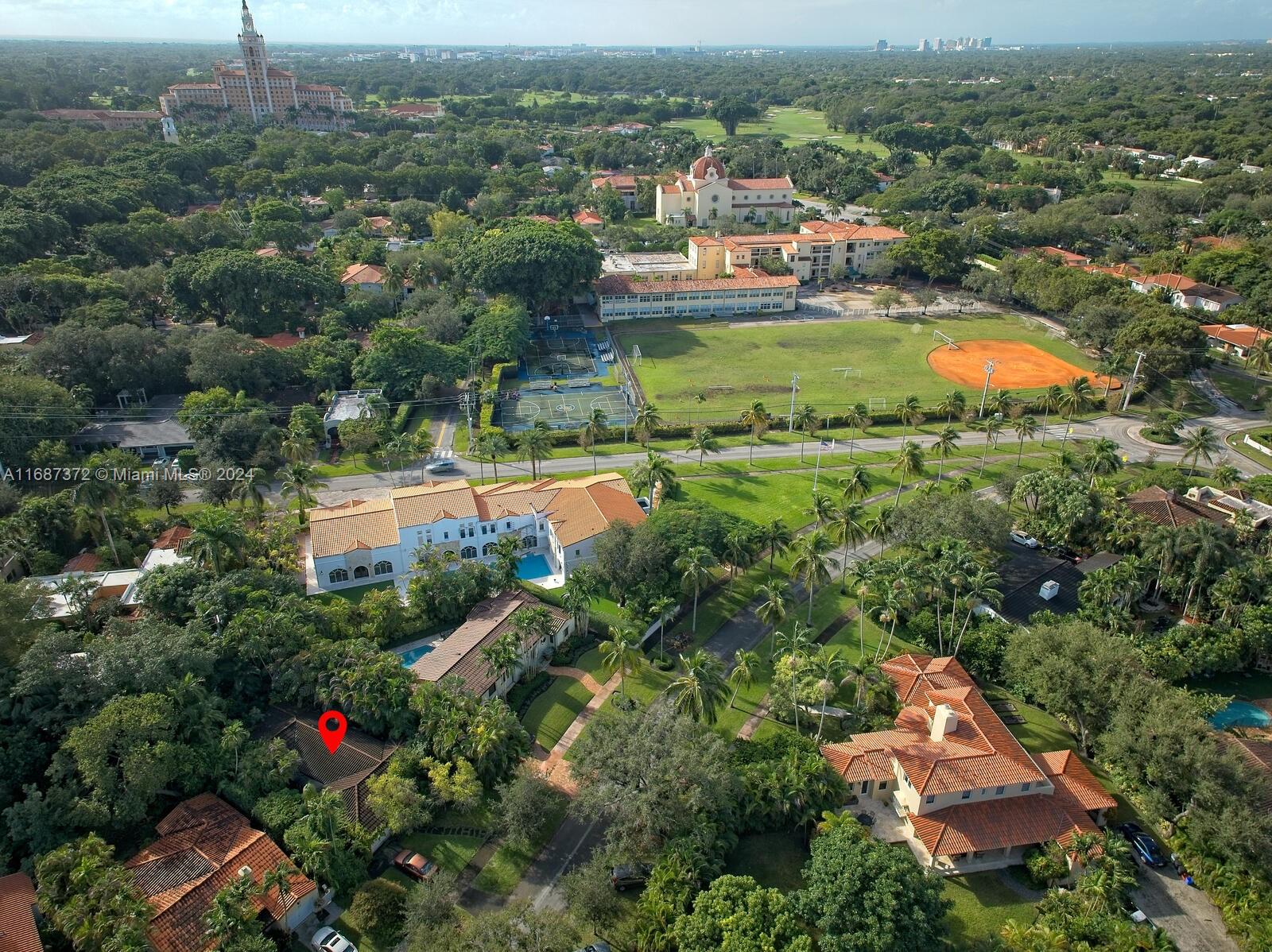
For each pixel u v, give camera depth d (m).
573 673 108.50
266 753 86.62
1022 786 84.31
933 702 94.44
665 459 149.75
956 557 107.88
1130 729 87.88
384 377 188.50
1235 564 111.50
